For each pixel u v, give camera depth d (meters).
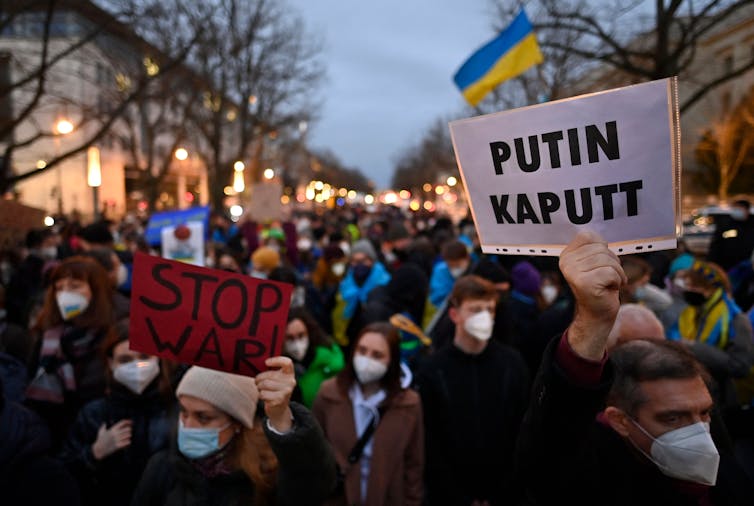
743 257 8.95
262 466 2.02
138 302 1.79
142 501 2.09
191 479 1.98
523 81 13.65
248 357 1.78
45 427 1.93
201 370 2.03
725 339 3.80
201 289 1.80
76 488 1.90
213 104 22.31
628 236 1.48
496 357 3.24
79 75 13.77
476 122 1.63
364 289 6.47
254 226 12.33
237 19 19.55
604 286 1.26
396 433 2.94
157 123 22.02
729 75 8.75
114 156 37.34
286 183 51.03
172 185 46.41
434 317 5.08
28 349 4.06
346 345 6.47
